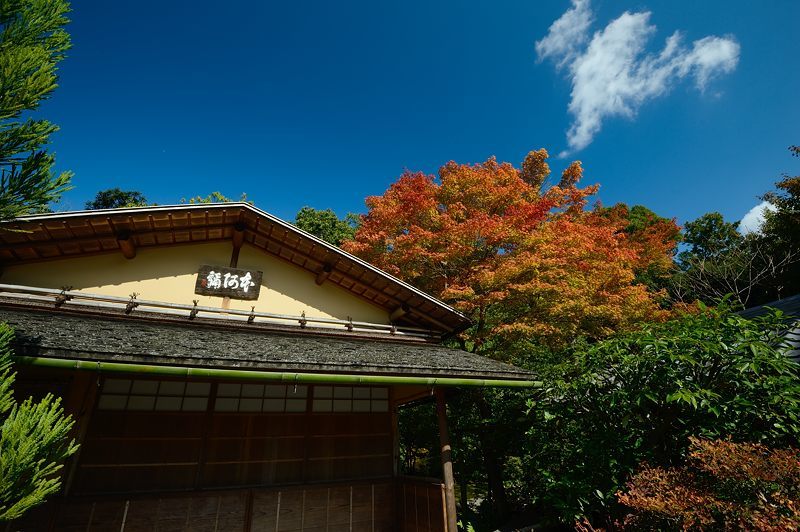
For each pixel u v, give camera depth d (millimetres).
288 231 7176
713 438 4801
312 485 6328
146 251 6949
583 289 11156
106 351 4090
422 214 13203
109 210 6051
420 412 11961
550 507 6496
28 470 2793
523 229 12352
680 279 22266
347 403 7199
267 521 5891
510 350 11102
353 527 6395
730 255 22719
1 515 2391
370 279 7715
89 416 5512
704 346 4762
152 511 5367
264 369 4707
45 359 3924
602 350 5996
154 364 4281
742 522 3232
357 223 25797
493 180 14781
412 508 6383
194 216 6777
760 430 4871
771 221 19750
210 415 6199
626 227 26359
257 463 6211
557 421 6742
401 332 7949
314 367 4871
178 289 6902
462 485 10430
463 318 7797
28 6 3076
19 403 5332
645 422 5367
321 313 7730
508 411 9719
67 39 3193
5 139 2754
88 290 6363
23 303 5715
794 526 2850
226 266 7402
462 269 12312
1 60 2793
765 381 4652
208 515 5613
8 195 2744
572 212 19438
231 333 6242
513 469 9883
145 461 5633
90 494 5199
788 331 5355
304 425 6727
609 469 5316
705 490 3768
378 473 6977
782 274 19250
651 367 5281
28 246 6008
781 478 3299
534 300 11227
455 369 5629
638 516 4168
